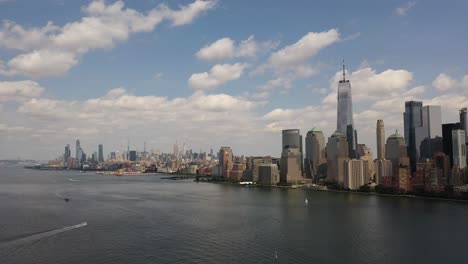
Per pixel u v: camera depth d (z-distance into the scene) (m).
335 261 199.50
